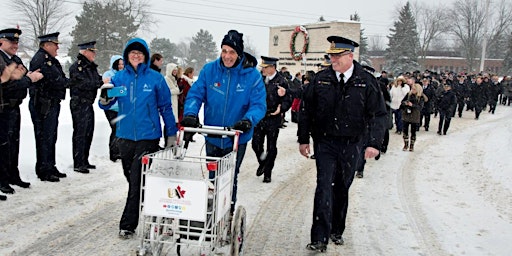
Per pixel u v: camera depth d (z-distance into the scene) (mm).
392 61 68438
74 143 8367
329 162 5320
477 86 23062
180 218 4180
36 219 5938
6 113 6609
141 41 5254
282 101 8438
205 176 4184
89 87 8172
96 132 11406
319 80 5301
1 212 6082
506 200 7855
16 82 6215
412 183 9203
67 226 5781
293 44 32812
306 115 5465
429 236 6117
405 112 12977
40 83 7324
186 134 4844
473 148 13469
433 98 18094
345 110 5184
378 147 5328
